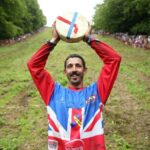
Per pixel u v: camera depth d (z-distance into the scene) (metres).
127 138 10.88
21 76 23.73
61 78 21.86
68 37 4.61
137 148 10.05
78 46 55.12
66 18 4.66
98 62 32.75
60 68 27.69
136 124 12.34
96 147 4.40
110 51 4.70
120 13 72.88
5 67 31.81
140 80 22.20
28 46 63.06
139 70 27.25
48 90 4.65
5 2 66.56
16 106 15.40
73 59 4.64
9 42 76.31
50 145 4.48
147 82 21.50
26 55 43.19
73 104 4.48
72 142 4.35
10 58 41.44
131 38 63.38
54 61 33.78
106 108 14.41
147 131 11.57
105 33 106.25
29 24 105.94
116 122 12.46
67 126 4.40
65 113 4.45
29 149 10.04
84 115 4.42
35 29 133.62
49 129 4.51
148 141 10.62
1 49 59.66
